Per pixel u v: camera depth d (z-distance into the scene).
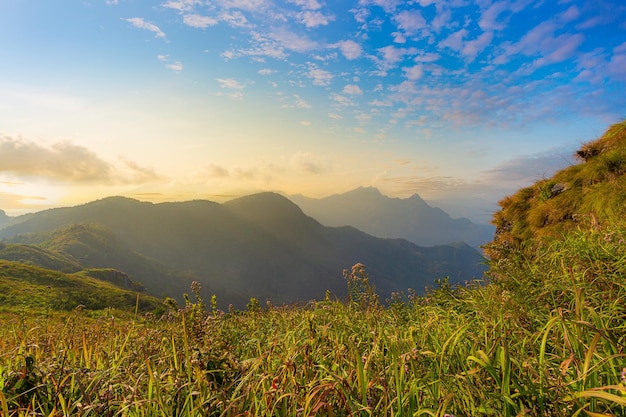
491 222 15.44
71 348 4.20
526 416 2.04
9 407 2.74
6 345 4.62
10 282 56.84
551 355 2.82
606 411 2.04
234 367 3.05
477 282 6.05
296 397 2.32
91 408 2.43
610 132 13.02
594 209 9.61
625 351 2.36
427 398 2.45
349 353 3.38
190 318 4.24
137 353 3.97
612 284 3.77
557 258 5.15
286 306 7.41
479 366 2.55
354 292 5.90
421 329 3.76
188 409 2.46
